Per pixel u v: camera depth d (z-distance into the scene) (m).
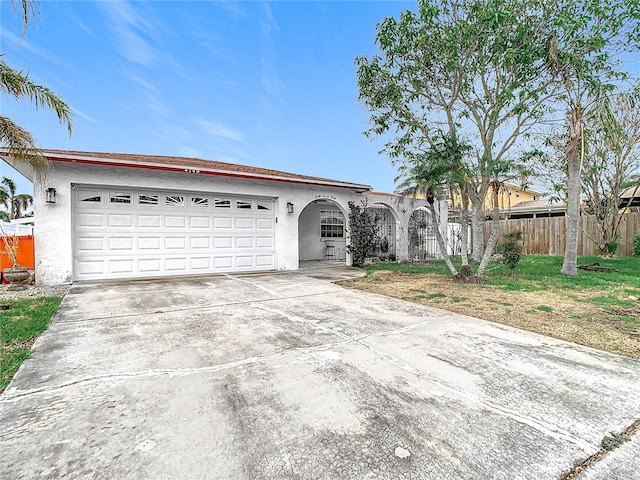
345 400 2.74
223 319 5.16
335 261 15.64
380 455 2.08
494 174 8.87
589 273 9.84
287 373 3.25
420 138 11.80
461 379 3.15
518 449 2.15
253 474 1.92
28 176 8.59
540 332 4.60
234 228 10.65
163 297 6.72
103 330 4.55
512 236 9.94
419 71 10.35
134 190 9.12
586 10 8.17
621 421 2.49
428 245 16.91
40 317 5.05
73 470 1.93
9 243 8.13
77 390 2.88
